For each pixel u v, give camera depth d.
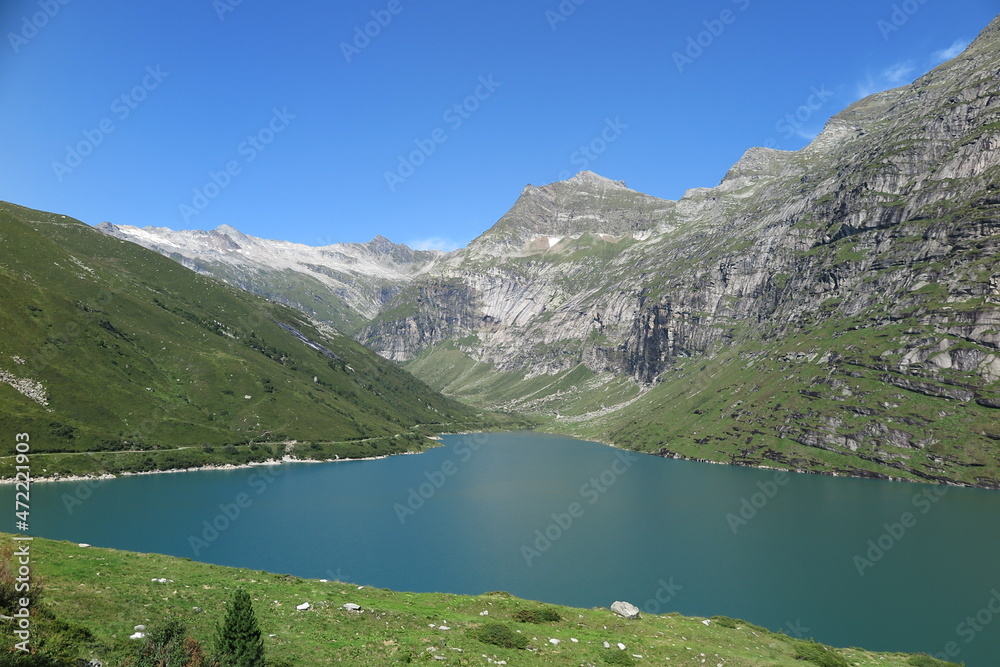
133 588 40.62
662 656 46.34
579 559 131.88
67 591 36.88
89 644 29.84
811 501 199.50
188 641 30.05
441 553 134.25
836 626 95.56
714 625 62.66
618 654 44.31
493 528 160.00
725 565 128.12
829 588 113.75
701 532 157.88
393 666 35.75
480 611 54.03
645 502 199.00
